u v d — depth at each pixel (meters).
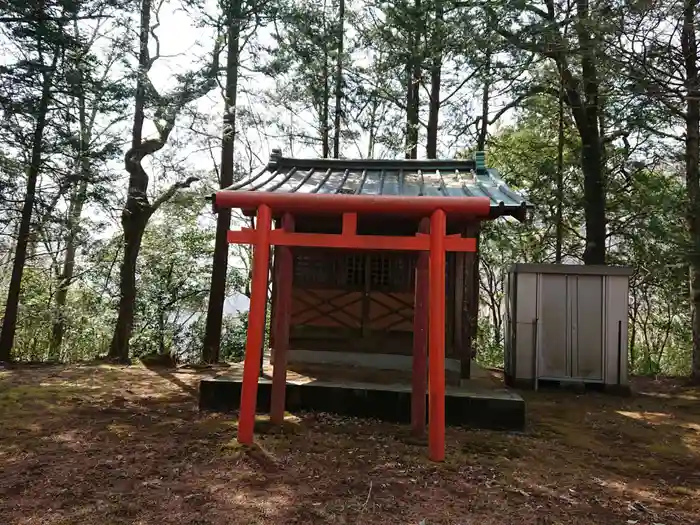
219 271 12.13
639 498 4.16
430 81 14.09
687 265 10.12
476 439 5.44
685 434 6.21
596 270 8.52
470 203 4.78
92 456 4.67
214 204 5.18
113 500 3.74
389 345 7.75
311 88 14.22
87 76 10.43
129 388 7.93
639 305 15.34
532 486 4.28
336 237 5.01
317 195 5.02
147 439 5.20
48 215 10.77
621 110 10.05
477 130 15.03
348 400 6.11
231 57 12.08
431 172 7.50
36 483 4.02
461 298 7.14
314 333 7.91
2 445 4.96
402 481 4.23
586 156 11.13
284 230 5.17
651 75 6.64
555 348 8.55
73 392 7.49
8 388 7.64
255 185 5.80
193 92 11.27
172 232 15.34
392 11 11.96
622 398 8.17
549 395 8.16
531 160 14.38
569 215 13.42
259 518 3.49
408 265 7.84
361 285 7.91
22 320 13.13
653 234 9.95
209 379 6.47
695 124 9.70
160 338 14.68
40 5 9.51
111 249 13.95
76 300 14.87
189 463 4.51
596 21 6.81
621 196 12.12
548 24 7.92
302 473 4.33
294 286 7.98
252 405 5.03
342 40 14.05
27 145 10.12
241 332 15.05
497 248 15.34
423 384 5.43
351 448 4.99
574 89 10.32
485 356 14.87
